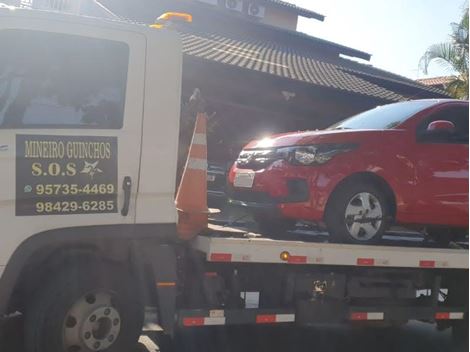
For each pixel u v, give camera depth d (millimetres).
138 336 4367
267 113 12672
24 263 3908
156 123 4305
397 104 6363
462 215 5742
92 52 4160
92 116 4133
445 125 5426
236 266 4836
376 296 5328
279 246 4730
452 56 17500
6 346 4664
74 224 4035
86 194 4074
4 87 3924
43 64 4043
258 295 4969
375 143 5410
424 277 5539
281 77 12359
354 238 5230
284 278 5012
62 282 4074
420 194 5520
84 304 4152
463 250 5516
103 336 4219
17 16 3975
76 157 4051
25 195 3896
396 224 5645
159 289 4379
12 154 3869
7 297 3867
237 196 5758
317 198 5129
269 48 16328
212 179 7801
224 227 5234
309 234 5633
